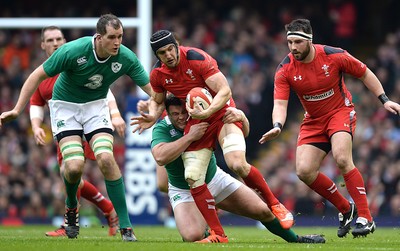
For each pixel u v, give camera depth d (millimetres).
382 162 56312
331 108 29703
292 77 29469
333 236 32875
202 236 27359
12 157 60312
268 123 63906
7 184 58688
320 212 55000
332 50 29438
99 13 73438
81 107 28703
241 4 72312
